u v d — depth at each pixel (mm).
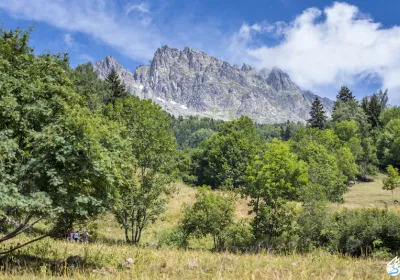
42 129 9055
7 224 11203
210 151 78125
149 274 8844
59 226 13508
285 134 168000
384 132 99062
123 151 10914
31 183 8391
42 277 7891
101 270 9164
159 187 20141
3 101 8977
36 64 11773
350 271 8688
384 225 18391
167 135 21375
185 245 22609
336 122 98250
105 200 9547
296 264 10258
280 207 24641
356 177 80812
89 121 9555
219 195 23688
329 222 22078
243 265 10141
